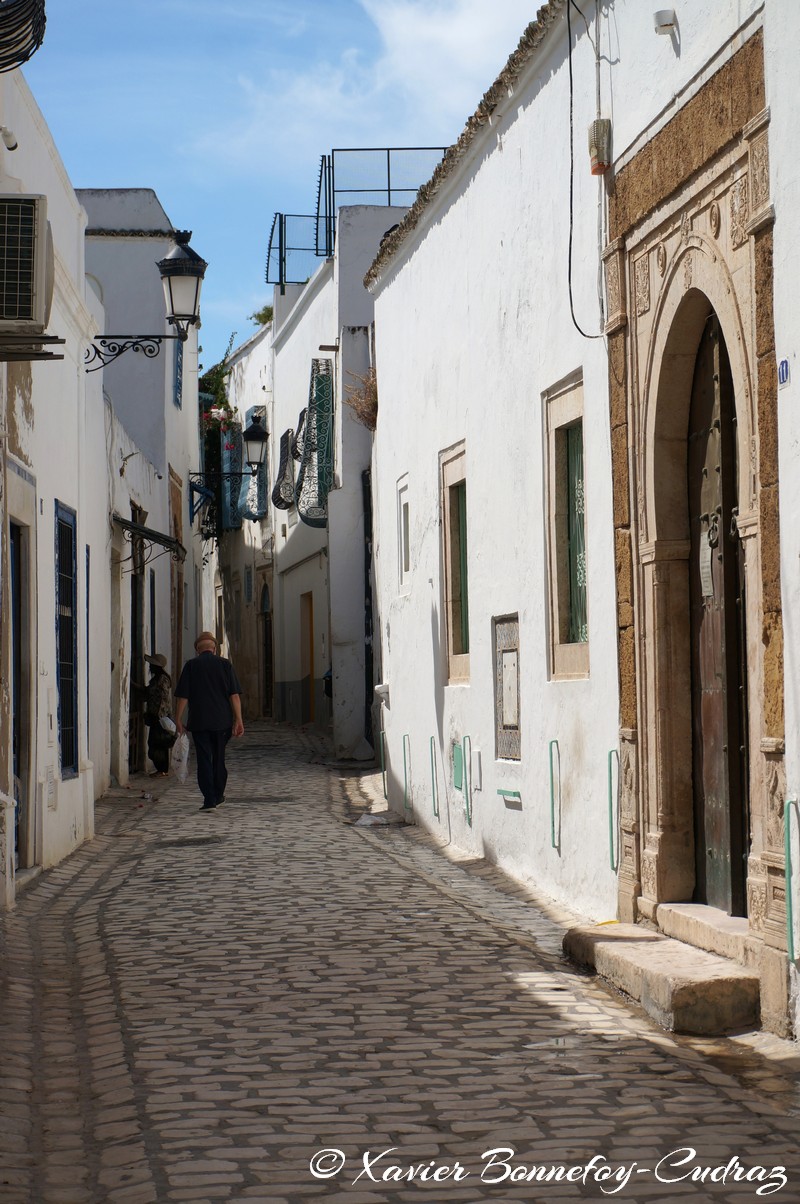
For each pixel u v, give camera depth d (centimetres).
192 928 889
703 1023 631
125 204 2448
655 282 803
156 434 2452
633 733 836
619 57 852
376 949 813
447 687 1366
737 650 741
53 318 1180
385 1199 431
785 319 615
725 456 749
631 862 840
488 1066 577
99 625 1689
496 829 1177
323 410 2386
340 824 1502
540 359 1029
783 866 621
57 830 1204
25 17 747
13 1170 469
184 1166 461
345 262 2319
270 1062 587
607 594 885
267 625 3503
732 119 686
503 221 1129
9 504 995
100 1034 646
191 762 2112
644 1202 425
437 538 1405
